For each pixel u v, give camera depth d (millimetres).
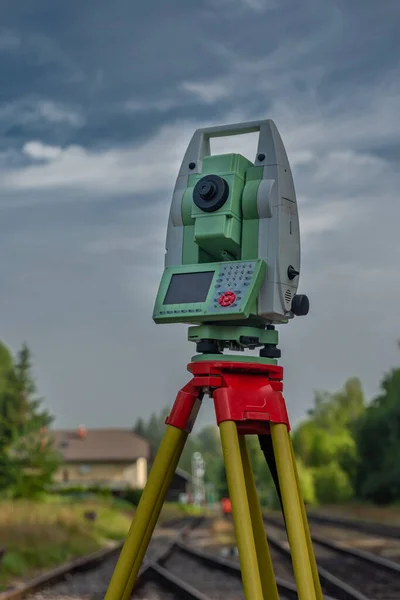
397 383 53250
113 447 104000
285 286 4145
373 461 52375
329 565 16203
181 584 11523
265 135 4250
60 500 38469
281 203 4156
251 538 3643
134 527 3947
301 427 69938
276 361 4195
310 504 63125
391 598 10578
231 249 4227
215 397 3932
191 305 4055
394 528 30859
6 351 66375
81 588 11984
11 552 14602
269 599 4148
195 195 4168
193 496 110625
